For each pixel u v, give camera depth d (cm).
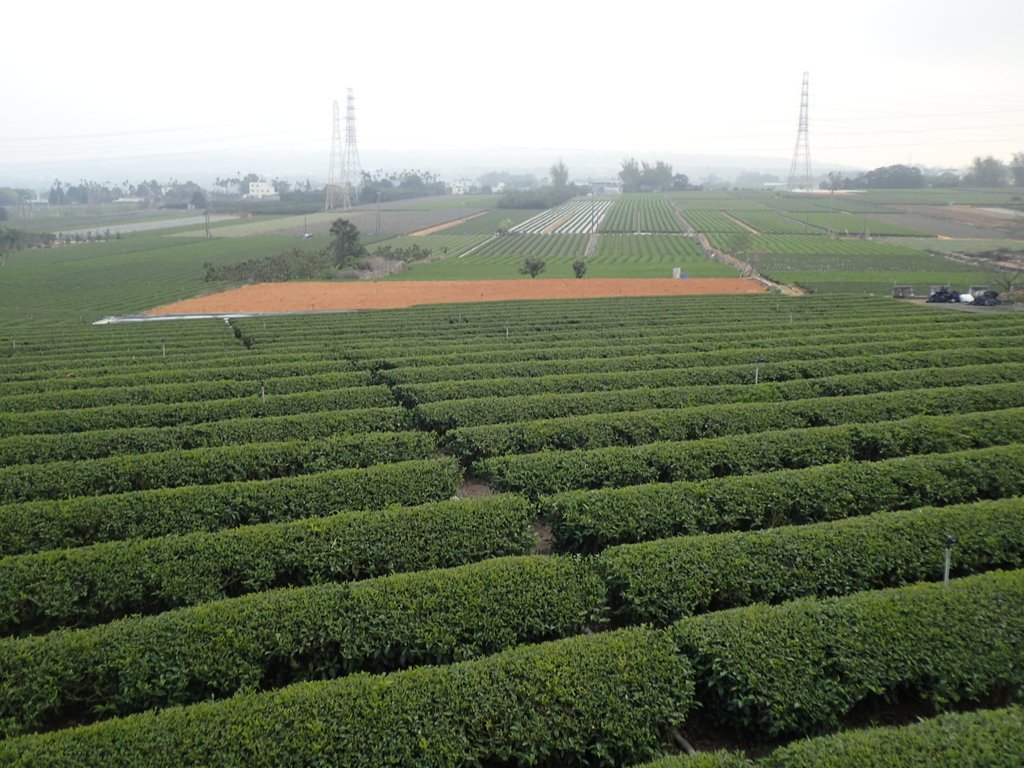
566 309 6200
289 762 980
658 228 16100
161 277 9931
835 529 1574
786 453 2222
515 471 2059
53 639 1216
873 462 1998
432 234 15738
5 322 6588
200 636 1239
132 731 1004
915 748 945
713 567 1461
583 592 1405
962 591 1286
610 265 10612
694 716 1209
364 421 2675
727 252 11838
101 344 4797
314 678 1281
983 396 2800
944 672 1161
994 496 1947
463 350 4200
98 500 1811
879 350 3988
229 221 19025
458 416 2706
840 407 2681
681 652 1213
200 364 3928
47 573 1468
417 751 1013
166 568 1498
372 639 1284
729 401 2941
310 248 12525
